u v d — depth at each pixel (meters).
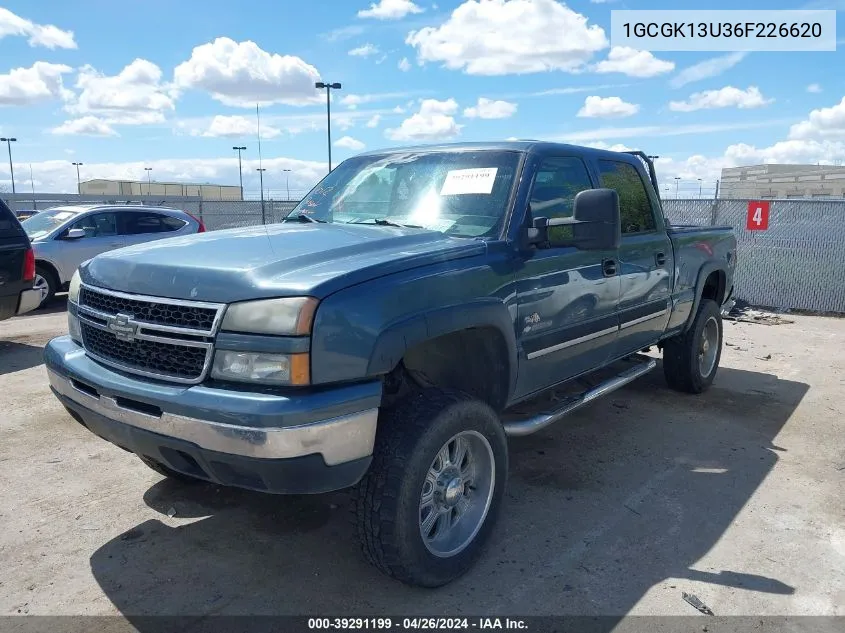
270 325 2.57
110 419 2.92
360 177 4.38
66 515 3.77
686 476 4.41
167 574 3.21
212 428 2.56
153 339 2.81
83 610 2.93
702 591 3.11
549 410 3.89
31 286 7.30
